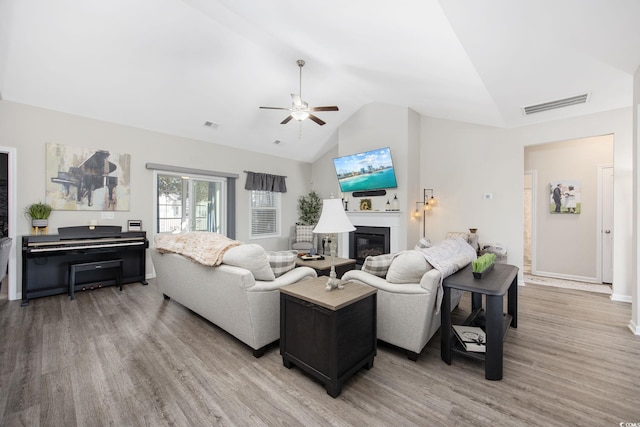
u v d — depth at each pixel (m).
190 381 1.91
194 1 2.91
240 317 2.29
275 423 1.54
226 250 2.47
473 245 4.59
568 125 4.11
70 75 3.54
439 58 2.77
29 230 3.74
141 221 4.57
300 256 4.51
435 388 1.85
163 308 3.32
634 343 2.47
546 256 5.02
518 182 4.56
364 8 2.29
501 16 1.96
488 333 1.94
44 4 2.72
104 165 4.35
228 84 4.30
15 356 2.20
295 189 7.36
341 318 1.77
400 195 5.21
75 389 1.80
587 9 1.80
